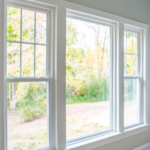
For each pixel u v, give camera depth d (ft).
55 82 6.86
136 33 10.45
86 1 7.57
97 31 8.46
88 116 8.16
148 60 10.71
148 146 10.61
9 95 5.90
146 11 10.64
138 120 10.57
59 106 6.88
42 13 6.64
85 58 8.01
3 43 5.53
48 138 6.83
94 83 8.38
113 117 9.11
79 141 7.73
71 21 7.50
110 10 8.54
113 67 9.10
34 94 6.47
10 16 5.92
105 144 8.32
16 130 6.07
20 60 6.14
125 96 9.87
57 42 6.77
